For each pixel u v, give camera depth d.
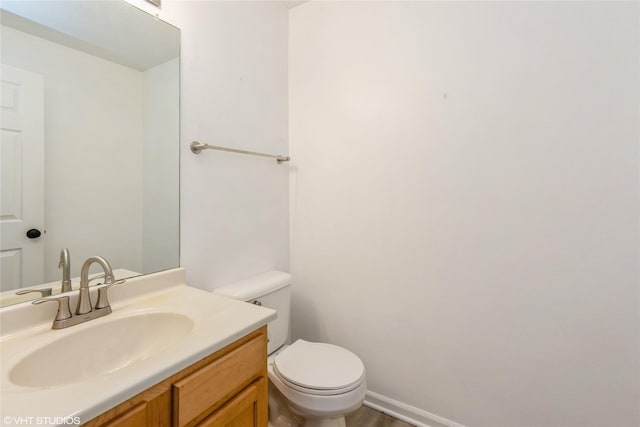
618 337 1.07
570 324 1.14
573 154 1.12
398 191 1.48
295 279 1.85
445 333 1.39
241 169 1.51
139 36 1.11
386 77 1.50
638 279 1.04
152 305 0.99
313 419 1.20
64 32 0.94
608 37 1.06
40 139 0.89
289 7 1.83
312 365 1.24
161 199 1.17
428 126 1.40
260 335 0.91
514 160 1.22
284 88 1.82
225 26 1.42
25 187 0.86
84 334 0.81
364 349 1.61
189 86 1.25
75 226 0.96
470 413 1.34
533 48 1.18
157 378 0.61
